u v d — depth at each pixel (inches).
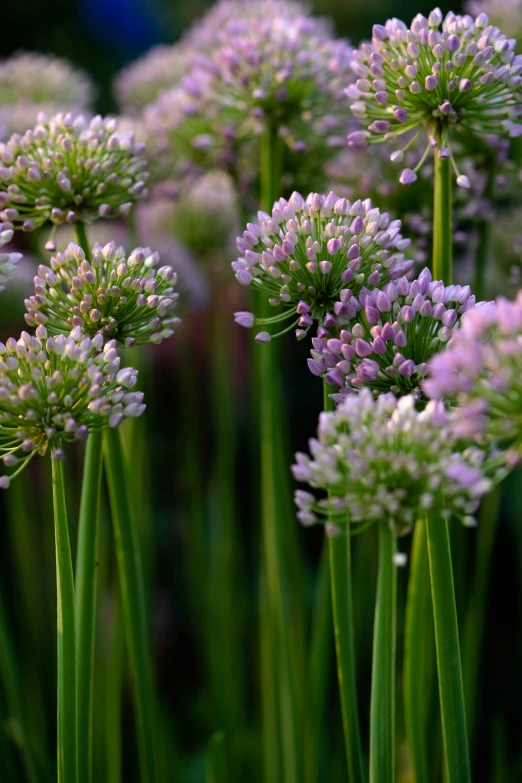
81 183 35.4
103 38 91.4
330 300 33.8
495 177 38.9
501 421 31.2
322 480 31.7
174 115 40.6
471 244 41.1
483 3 41.2
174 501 65.5
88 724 34.1
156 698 42.7
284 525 39.6
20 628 51.3
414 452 31.4
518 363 31.0
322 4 88.6
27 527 43.2
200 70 39.5
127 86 49.8
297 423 69.0
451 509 31.9
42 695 45.4
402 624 42.9
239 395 69.1
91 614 34.2
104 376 32.5
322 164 40.4
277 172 39.3
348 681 33.9
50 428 32.3
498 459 31.5
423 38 34.2
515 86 34.2
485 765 49.3
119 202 35.8
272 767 40.7
